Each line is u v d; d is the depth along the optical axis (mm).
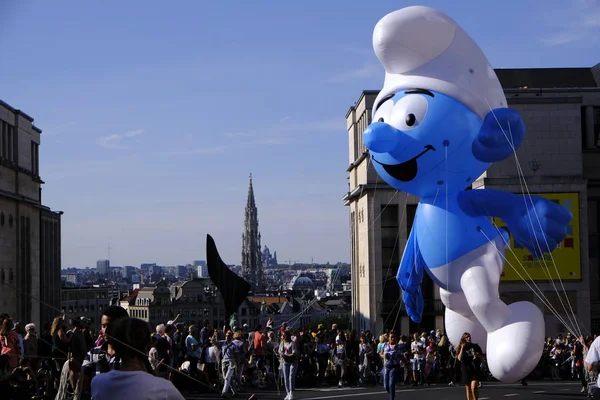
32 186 58188
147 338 7422
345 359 29281
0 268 51031
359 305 61281
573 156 49688
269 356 28984
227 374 23734
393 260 55062
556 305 48688
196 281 171000
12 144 55188
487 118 20969
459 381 31547
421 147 20672
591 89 52438
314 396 25719
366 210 55906
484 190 22109
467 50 21422
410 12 21203
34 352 18234
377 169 22062
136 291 173875
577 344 33094
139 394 6996
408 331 54375
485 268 21531
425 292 54188
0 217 51438
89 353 15289
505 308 21484
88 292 117312
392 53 21172
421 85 20906
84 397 13023
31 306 56281
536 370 34094
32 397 16234
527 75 60812
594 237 52469
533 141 49781
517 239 22203
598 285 52250
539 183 49594
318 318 130750
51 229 66188
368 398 25219
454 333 23219
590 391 21062
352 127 65375
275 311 173125
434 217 21969
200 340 26922
